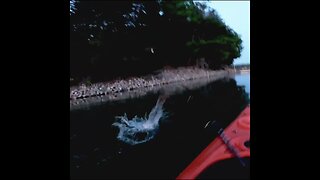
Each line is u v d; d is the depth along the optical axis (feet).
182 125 11.59
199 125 11.56
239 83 11.76
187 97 11.80
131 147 11.35
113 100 11.68
